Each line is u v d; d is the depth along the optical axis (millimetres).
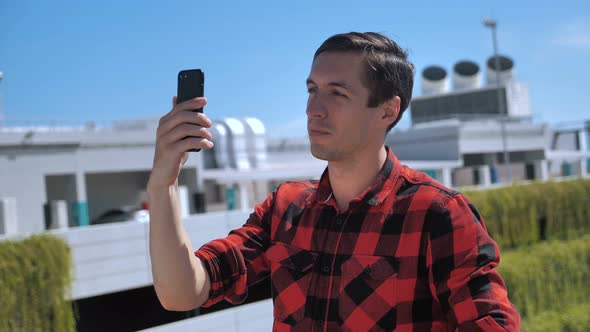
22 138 22953
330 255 1519
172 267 1465
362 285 1448
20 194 22859
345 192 1570
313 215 1607
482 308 1328
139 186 28906
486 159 40719
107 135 25328
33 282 10141
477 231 1411
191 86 1414
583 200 21125
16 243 10188
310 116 1522
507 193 19656
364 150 1522
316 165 34219
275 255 1624
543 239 21016
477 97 46406
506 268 17781
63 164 24047
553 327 17641
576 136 47656
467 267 1372
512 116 43750
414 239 1431
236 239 1694
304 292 1537
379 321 1421
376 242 1463
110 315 15266
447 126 38969
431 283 1414
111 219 24359
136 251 12758
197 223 13828
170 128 1397
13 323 9828
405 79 1547
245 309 13711
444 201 1433
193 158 27797
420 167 35875
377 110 1518
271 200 1771
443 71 48719
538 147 42906
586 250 19734
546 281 18734
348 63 1489
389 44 1542
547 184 20672
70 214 23969
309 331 1507
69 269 10758
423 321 1421
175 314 15516
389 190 1500
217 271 1599
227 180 28812
